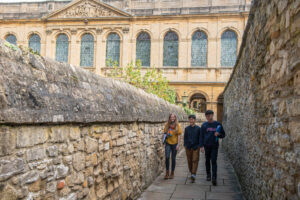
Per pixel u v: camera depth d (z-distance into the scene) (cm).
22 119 245
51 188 291
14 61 259
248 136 577
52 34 3659
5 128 232
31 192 261
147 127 709
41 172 276
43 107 277
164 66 3472
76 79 374
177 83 3372
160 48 3466
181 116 1400
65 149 320
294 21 255
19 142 247
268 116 370
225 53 3384
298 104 243
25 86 262
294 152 255
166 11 3566
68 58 3625
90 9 3625
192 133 797
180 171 923
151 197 609
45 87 295
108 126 448
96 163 400
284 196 286
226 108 1584
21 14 3922
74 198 336
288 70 275
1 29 3766
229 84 1310
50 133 293
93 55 3600
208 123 773
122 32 3544
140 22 3528
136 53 3544
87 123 371
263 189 397
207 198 612
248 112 580
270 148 355
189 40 3422
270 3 357
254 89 492
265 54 392
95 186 396
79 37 3622
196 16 3412
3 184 228
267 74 378
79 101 356
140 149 639
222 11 3422
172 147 814
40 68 299
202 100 3991
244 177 635
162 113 888
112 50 3591
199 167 1012
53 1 3847
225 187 712
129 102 566
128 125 554
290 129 267
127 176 539
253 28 509
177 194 638
